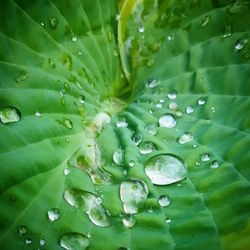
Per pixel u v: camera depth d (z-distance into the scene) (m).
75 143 0.12
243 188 0.10
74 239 0.10
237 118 0.12
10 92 0.11
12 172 0.10
